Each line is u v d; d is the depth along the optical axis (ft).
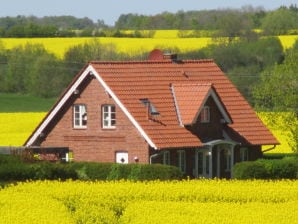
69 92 480.23
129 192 322.34
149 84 479.82
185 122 467.93
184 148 464.65
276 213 268.00
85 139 477.36
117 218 275.80
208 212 270.67
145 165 404.98
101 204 299.99
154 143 450.71
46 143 490.49
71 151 482.28
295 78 521.65
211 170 474.49
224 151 483.51
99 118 472.44
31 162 428.15
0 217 258.16
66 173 408.87
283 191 329.52
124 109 460.96
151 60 497.87
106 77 470.39
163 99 475.72
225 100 504.02
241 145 486.38
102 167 412.16
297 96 516.32
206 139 475.31
